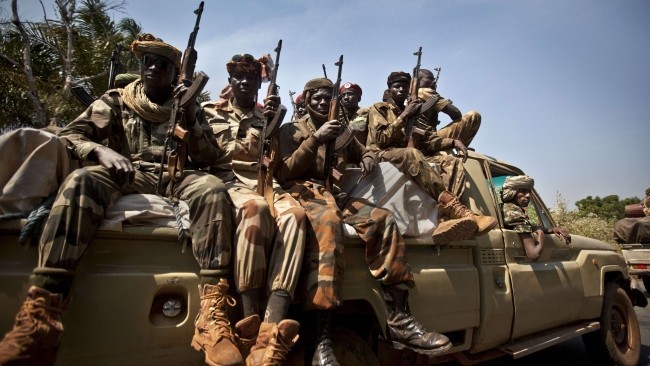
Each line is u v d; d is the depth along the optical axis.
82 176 1.76
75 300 1.70
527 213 4.21
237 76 3.06
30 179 1.74
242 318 2.07
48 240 1.62
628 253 9.20
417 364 3.01
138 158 2.40
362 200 2.78
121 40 10.71
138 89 2.49
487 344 3.28
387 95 4.20
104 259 1.81
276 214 2.24
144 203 1.95
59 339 1.56
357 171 3.09
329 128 2.67
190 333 1.93
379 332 2.77
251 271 1.98
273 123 2.41
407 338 2.51
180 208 2.04
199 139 2.45
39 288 1.56
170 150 2.42
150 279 1.86
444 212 3.11
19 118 9.32
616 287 4.75
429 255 2.99
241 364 1.77
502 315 3.32
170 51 2.46
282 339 1.87
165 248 1.95
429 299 2.84
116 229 1.82
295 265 2.09
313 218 2.32
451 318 2.96
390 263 2.54
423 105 3.67
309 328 2.31
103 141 2.49
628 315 4.89
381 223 2.62
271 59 3.20
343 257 2.31
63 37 10.29
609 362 4.50
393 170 2.99
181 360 1.91
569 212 13.28
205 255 1.93
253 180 2.72
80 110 9.59
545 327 3.84
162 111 2.44
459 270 3.10
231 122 3.04
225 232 1.97
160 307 1.89
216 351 1.76
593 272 4.42
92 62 10.18
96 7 10.49
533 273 3.69
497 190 4.14
